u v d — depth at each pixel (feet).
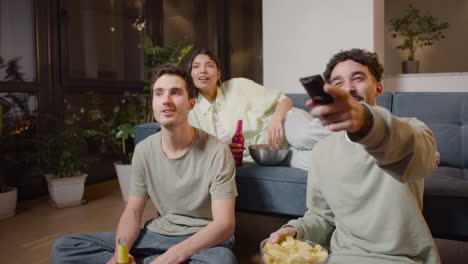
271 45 11.71
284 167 6.18
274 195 5.69
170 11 13.65
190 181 4.38
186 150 4.41
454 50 20.22
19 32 9.15
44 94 9.67
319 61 10.89
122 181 9.20
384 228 3.32
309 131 5.93
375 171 3.38
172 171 4.46
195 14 14.83
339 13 10.41
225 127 6.80
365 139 1.86
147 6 12.59
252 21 16.03
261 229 7.05
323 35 10.75
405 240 3.24
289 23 11.31
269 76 11.85
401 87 11.12
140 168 4.62
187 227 4.46
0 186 8.20
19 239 6.77
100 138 10.86
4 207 7.93
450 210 4.78
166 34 13.52
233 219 4.14
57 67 9.95
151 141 4.65
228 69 15.25
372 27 9.93
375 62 3.54
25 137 9.34
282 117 6.54
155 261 3.78
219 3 14.74
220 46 14.92
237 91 7.01
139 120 10.53
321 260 2.72
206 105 6.88
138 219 4.53
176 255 3.77
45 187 9.89
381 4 10.55
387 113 1.96
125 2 12.04
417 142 2.09
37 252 6.20
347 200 3.57
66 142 9.11
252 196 5.87
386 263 3.19
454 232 4.79
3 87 8.68
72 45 10.50
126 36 12.16
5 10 8.84
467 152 6.59
